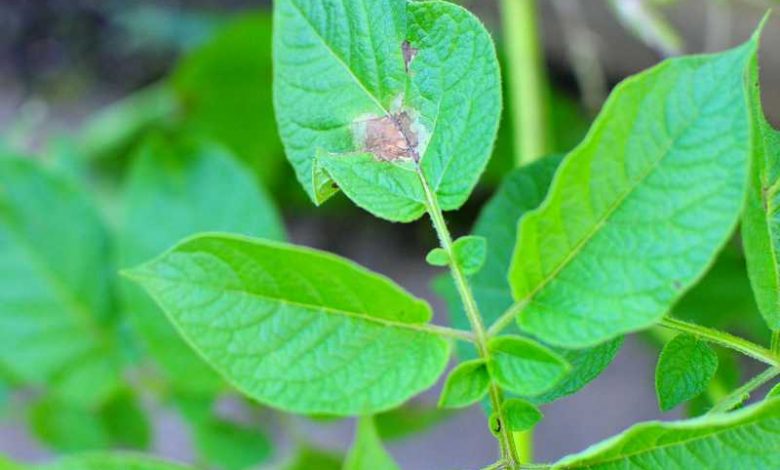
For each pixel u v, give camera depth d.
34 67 1.63
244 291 0.42
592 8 1.06
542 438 1.20
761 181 0.42
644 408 1.18
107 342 0.80
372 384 0.43
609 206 0.40
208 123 1.14
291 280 0.42
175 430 1.30
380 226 1.37
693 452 0.41
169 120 1.21
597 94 1.06
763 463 0.41
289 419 0.80
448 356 0.43
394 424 0.84
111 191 1.26
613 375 1.22
